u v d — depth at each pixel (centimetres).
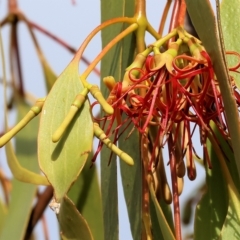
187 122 73
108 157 80
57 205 69
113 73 80
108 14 82
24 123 70
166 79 71
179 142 74
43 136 70
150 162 73
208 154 75
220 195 76
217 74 69
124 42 79
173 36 72
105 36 82
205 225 76
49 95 70
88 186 85
